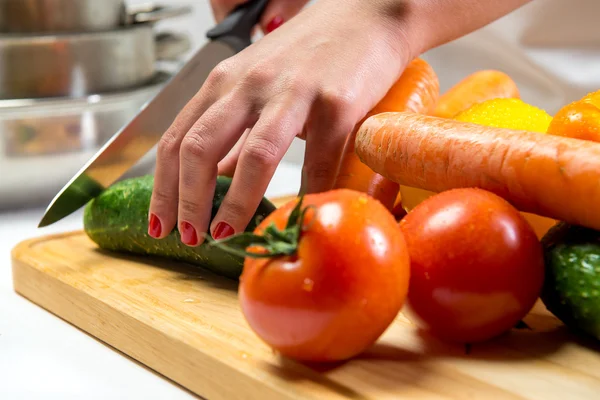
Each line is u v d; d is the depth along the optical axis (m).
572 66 1.42
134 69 1.28
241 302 0.58
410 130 0.75
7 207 1.27
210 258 0.82
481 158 0.68
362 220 0.56
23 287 0.91
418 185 0.78
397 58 0.89
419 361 0.61
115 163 0.99
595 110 0.70
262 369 0.60
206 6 1.94
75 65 1.20
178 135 0.81
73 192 0.96
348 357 0.59
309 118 0.81
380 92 0.87
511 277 0.60
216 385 0.63
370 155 0.81
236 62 0.83
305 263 0.55
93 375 0.70
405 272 0.57
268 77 0.80
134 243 0.90
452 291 0.60
